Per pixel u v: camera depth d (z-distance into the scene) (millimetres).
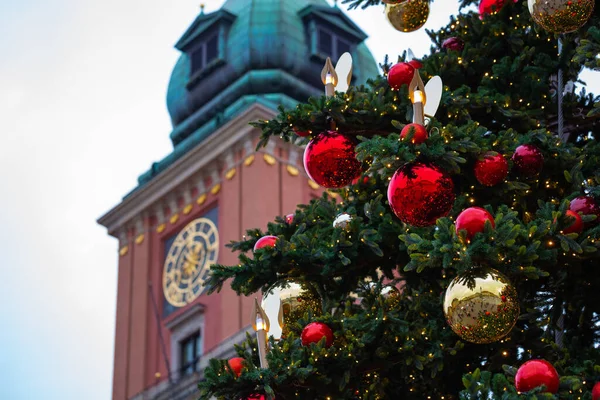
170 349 59594
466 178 12258
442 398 12945
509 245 10695
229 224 59062
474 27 14914
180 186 61844
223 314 57781
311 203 14062
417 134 10234
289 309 12227
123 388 60438
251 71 64250
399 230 13039
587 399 10719
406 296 13766
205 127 63938
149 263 62250
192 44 66375
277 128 12383
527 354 12750
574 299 12773
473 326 10273
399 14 12555
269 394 11422
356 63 67562
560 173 12906
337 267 12805
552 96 14367
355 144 11953
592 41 12461
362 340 12477
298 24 65938
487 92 13891
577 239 11672
